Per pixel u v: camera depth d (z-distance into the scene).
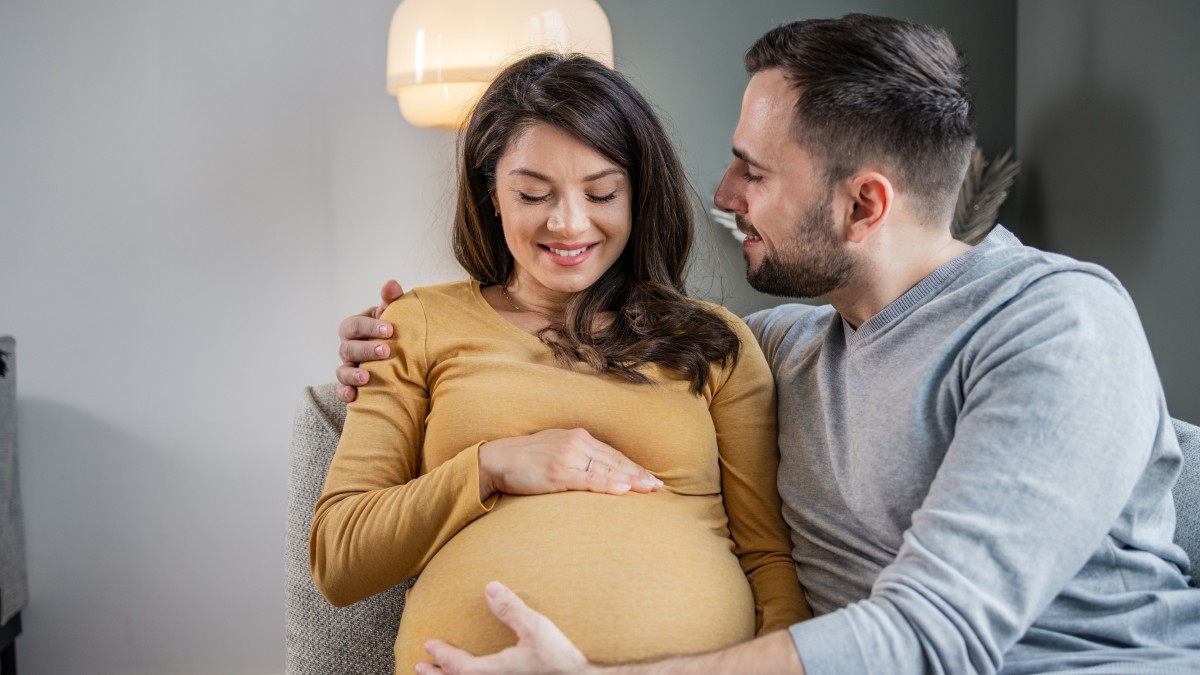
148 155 2.65
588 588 1.12
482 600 1.12
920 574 1.00
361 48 2.71
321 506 1.26
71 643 2.70
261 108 2.69
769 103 1.23
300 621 1.46
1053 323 1.06
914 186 1.20
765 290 1.30
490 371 1.27
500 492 1.22
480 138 1.31
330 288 2.74
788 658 0.98
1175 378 1.96
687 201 1.38
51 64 2.60
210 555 2.72
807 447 1.28
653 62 2.82
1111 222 2.22
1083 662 1.07
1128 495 1.03
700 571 1.17
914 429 1.14
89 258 2.65
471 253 1.39
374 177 2.73
